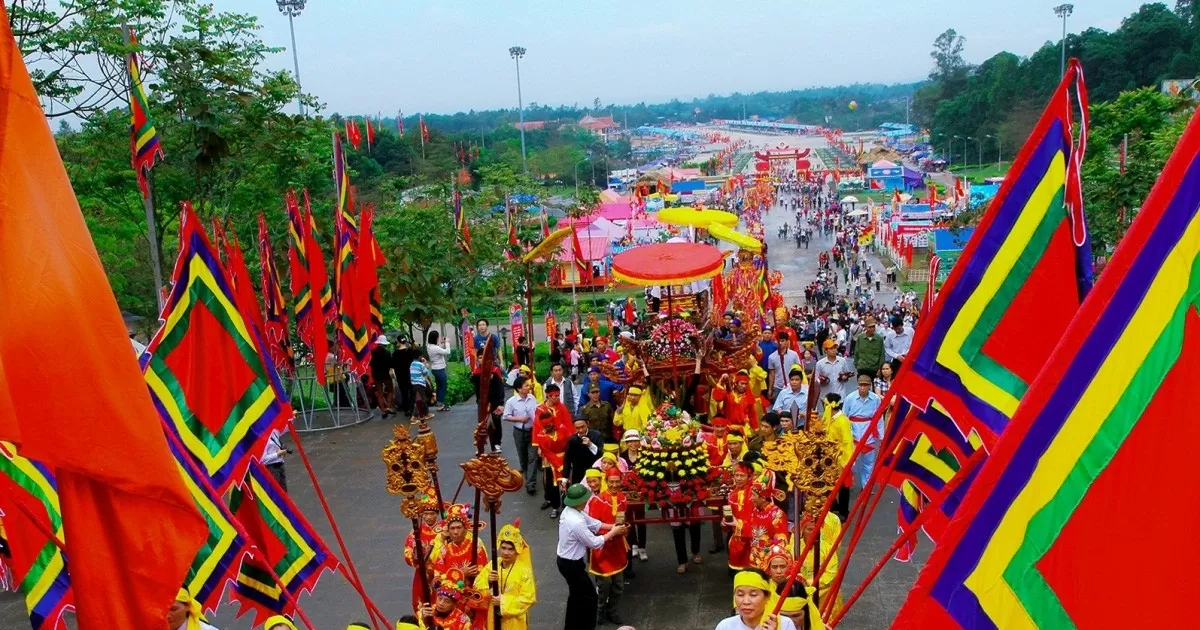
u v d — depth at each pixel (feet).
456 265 94.32
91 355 15.75
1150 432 15.16
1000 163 375.86
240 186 81.30
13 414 15.21
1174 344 14.98
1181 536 14.94
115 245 86.17
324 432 68.85
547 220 140.77
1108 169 93.76
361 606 41.11
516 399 53.57
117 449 15.93
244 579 29.09
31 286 15.34
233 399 27.50
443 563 33.17
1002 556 16.17
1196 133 14.78
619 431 53.36
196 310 27.14
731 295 78.54
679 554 42.22
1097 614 15.47
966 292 22.84
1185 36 288.51
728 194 367.25
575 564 35.47
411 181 174.70
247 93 72.64
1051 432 15.87
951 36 592.19
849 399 48.65
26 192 15.43
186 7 70.64
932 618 16.67
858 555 43.11
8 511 23.68
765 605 25.38
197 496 24.54
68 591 24.07
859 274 216.95
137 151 59.16
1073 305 22.18
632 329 64.69
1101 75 299.38
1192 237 14.84
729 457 43.83
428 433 30.96
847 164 570.87
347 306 68.08
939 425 25.07
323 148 90.33
